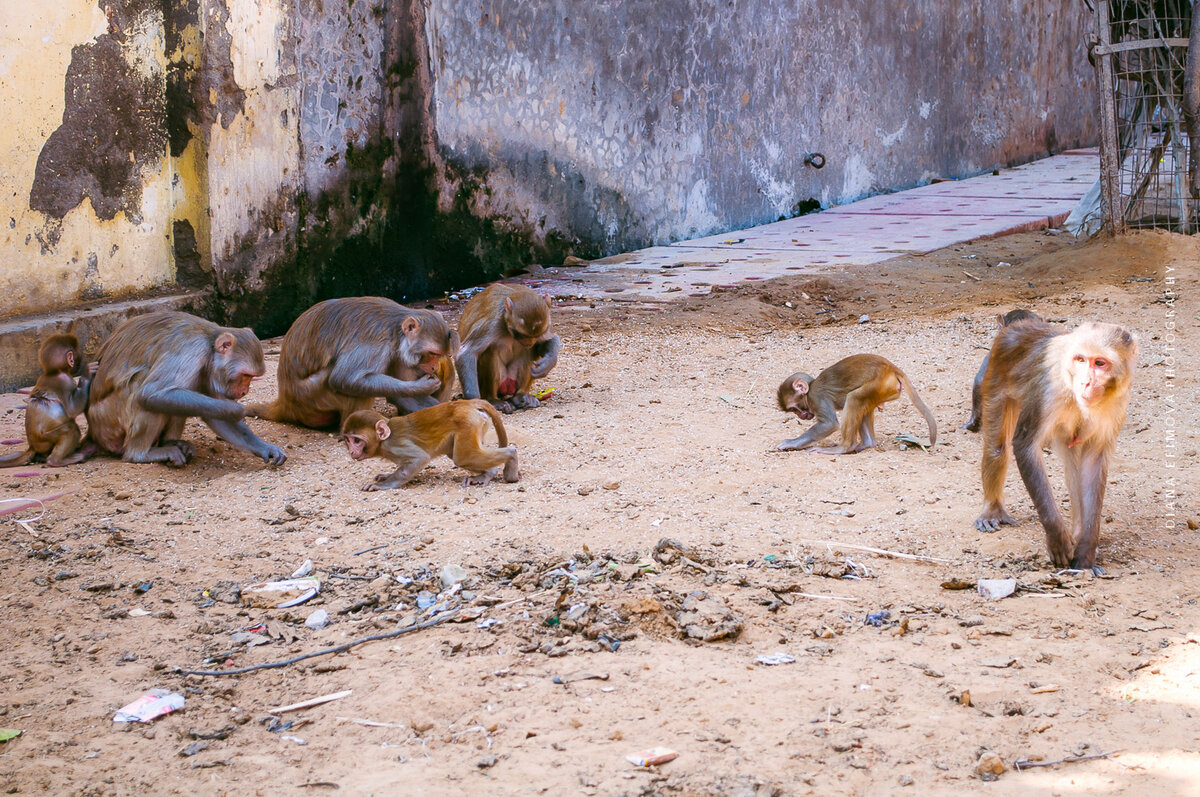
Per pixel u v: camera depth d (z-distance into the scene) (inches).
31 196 393.4
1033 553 206.5
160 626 187.6
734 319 473.4
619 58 669.9
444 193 570.9
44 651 179.2
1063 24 1179.9
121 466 279.0
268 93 463.8
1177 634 169.2
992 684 155.4
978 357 389.7
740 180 781.9
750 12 766.5
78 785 138.5
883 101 919.0
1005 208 811.4
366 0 509.4
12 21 380.2
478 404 261.6
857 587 193.2
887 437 296.0
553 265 644.1
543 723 149.2
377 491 257.6
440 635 179.3
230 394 279.1
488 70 586.6
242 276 461.7
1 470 275.6
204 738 150.3
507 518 233.5
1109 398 188.9
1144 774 131.4
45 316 392.2
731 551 209.9
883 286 548.7
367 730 150.2
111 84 415.8
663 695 155.8
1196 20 549.0
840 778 132.9
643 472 265.3
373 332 301.7
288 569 210.4
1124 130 591.5
